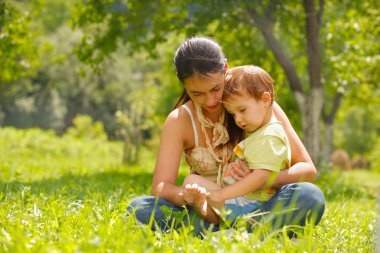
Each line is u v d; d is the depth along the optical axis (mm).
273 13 14109
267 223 3744
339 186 11453
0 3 13070
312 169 4254
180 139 4406
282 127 4141
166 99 30766
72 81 47969
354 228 4918
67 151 25359
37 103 54219
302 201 3930
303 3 13875
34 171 13719
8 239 3299
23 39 14281
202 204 3863
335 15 17359
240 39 16422
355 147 52938
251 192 4102
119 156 29734
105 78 48188
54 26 55500
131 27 15031
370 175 31109
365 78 20047
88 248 2984
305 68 19812
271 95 4145
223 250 3176
